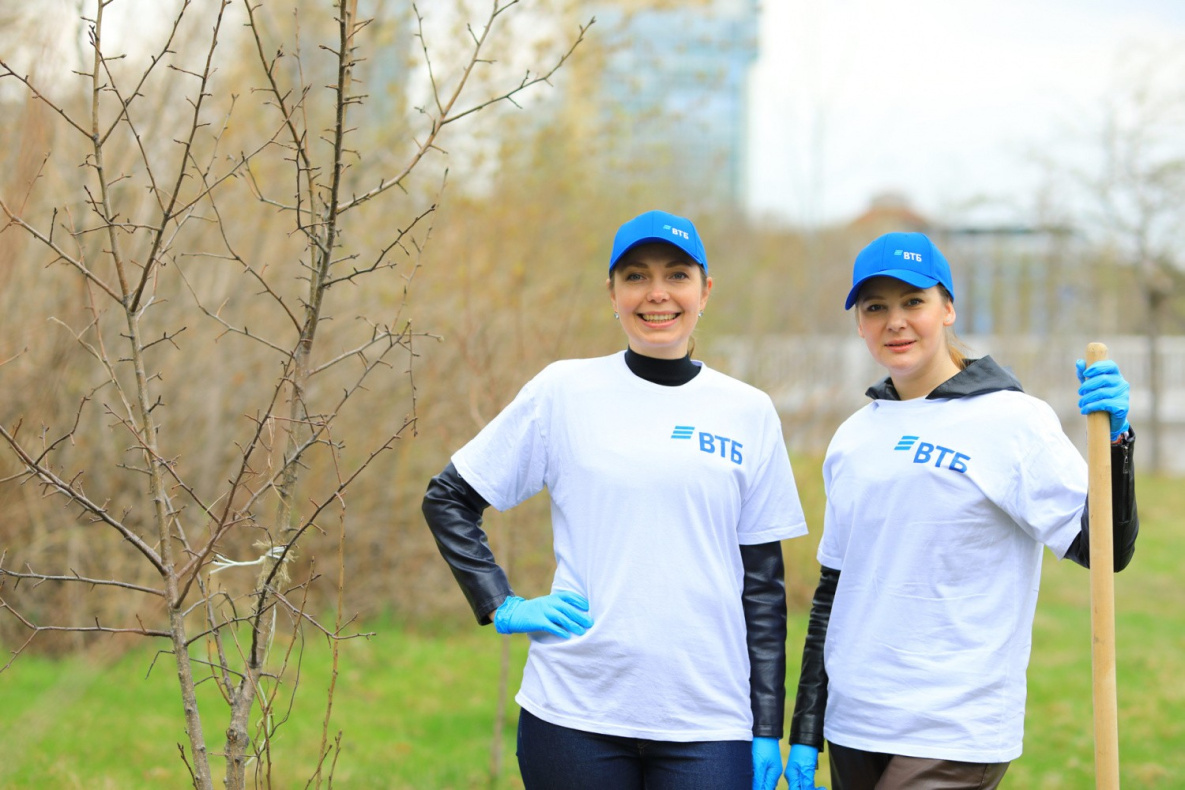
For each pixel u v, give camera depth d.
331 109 7.57
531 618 2.66
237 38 7.30
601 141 8.27
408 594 8.01
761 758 2.70
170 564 2.58
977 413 2.76
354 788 4.59
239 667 5.70
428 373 7.35
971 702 2.65
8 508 6.05
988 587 2.71
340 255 7.22
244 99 7.14
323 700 5.93
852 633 2.83
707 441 2.70
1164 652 7.82
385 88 7.45
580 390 2.77
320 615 7.44
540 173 8.06
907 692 2.70
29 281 6.12
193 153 6.24
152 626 6.16
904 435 2.83
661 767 2.61
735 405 2.78
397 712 5.88
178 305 6.87
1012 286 22.23
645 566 2.62
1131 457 2.58
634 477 2.65
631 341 2.79
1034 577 2.78
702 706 2.60
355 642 7.02
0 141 5.95
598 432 2.71
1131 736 5.89
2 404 6.09
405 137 7.47
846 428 3.00
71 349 6.11
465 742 5.46
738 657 2.69
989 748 2.64
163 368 6.77
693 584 2.62
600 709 2.60
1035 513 2.64
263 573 2.69
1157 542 13.04
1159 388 19.64
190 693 2.54
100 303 6.13
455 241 7.28
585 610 2.67
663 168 9.55
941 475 2.72
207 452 7.01
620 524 2.65
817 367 11.51
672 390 2.76
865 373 13.25
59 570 6.28
